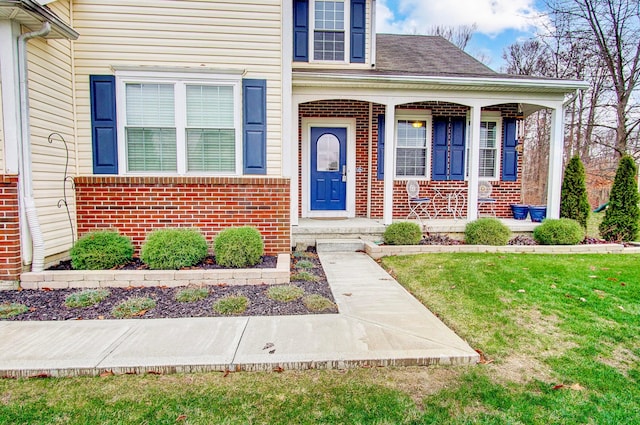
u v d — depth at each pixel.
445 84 6.67
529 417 2.04
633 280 4.55
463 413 2.07
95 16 5.29
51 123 4.74
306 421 2.00
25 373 2.41
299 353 2.67
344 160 8.41
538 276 4.70
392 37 10.71
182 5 5.40
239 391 2.28
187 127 5.53
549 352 2.82
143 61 5.39
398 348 2.77
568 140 17.03
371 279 4.80
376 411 2.08
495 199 8.73
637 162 14.23
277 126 5.69
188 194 5.57
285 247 5.82
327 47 8.00
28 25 4.19
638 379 2.45
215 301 3.84
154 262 4.52
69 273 4.23
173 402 2.16
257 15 5.52
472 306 3.76
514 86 6.81
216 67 5.49
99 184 5.38
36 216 4.30
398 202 8.51
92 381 2.38
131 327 3.16
